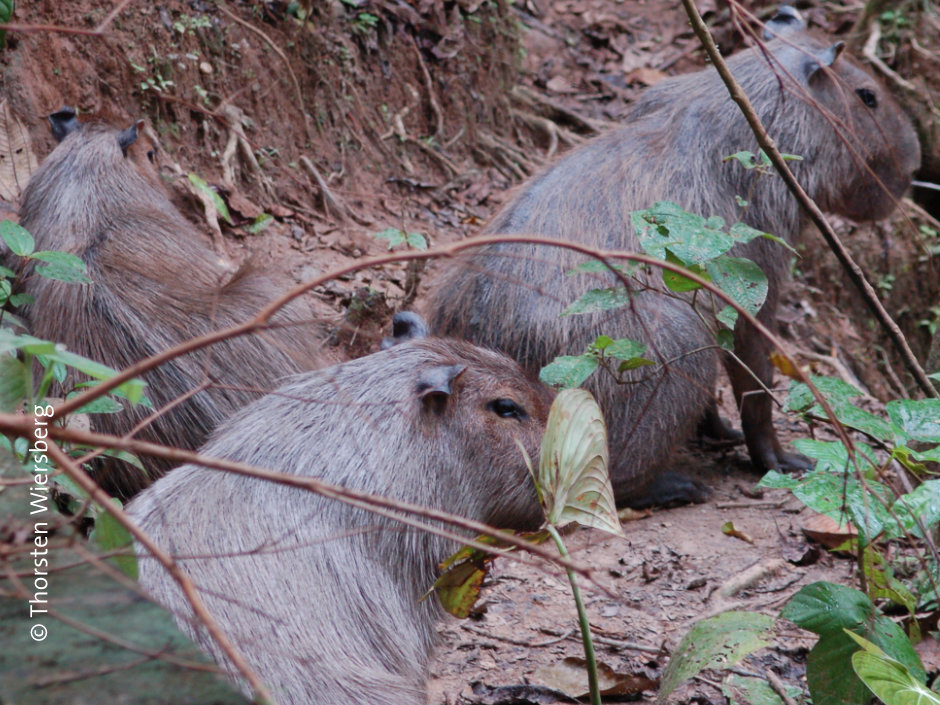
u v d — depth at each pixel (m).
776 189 6.19
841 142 6.36
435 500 4.02
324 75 9.08
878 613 3.83
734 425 7.52
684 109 6.31
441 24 10.10
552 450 3.62
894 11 11.55
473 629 4.77
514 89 10.97
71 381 4.94
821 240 10.57
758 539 5.77
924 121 11.15
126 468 4.99
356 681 3.34
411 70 9.88
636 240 5.84
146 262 5.44
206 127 8.23
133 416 4.93
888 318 4.30
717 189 6.14
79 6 7.66
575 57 11.97
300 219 8.38
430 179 9.57
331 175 8.94
